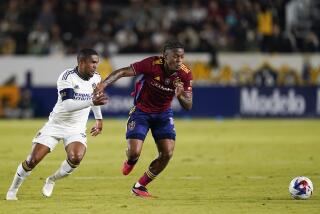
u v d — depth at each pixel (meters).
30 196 35.97
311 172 46.81
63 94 34.25
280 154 58.25
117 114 96.69
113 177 44.22
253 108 97.88
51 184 35.66
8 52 103.44
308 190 34.97
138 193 35.84
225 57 99.88
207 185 40.75
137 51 103.56
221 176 44.81
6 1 117.44
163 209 31.50
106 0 119.38
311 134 76.81
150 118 35.69
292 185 35.16
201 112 98.50
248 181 42.53
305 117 97.88
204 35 105.31
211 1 114.38
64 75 34.50
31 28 111.31
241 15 109.44
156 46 103.81
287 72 99.88
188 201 34.31
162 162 35.53
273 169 48.44
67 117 34.50
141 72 34.88
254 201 34.41
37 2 115.25
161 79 34.94
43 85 97.69
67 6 111.75
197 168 49.00
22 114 96.69
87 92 34.66
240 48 105.00
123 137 72.94
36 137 34.69
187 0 115.88
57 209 31.33
